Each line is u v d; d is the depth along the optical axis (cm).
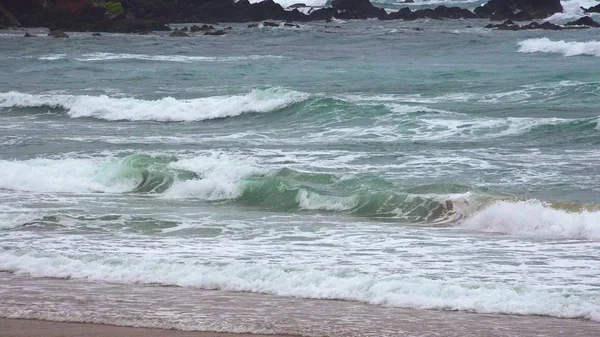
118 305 2123
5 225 3103
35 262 2542
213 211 3438
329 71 8712
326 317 2023
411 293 2202
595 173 3875
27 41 12988
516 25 15425
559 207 3145
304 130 5350
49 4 17250
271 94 5994
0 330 1930
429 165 4122
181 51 11838
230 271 2411
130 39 13638
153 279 2381
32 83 7931
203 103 6091
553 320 2005
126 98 6450
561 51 10531
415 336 1875
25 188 3891
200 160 4122
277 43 13000
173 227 3119
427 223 3216
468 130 5078
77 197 3712
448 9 19238
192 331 1912
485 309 2083
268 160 4288
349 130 5250
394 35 13625
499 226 3092
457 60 9962
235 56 11000
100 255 2619
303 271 2411
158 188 3869
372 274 2427
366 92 6962
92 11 17162
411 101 6275
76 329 1928
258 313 2056
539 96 6372
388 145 4684
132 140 5016
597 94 6300
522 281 2350
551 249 2744
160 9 18288
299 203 3531
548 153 4403
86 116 6194
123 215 3288
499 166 4069
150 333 1897
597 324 1969
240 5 19200
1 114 6316
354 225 3169
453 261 2591
